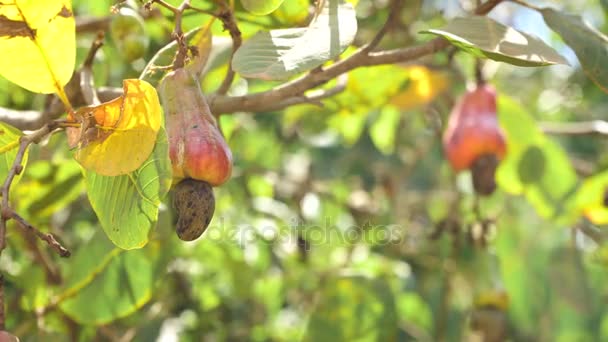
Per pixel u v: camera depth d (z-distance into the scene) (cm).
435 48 140
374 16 200
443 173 240
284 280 215
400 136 256
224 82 145
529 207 214
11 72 128
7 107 168
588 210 192
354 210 225
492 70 200
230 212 194
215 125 129
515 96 266
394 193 235
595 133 188
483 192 171
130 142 125
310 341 186
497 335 199
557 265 213
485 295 200
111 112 124
